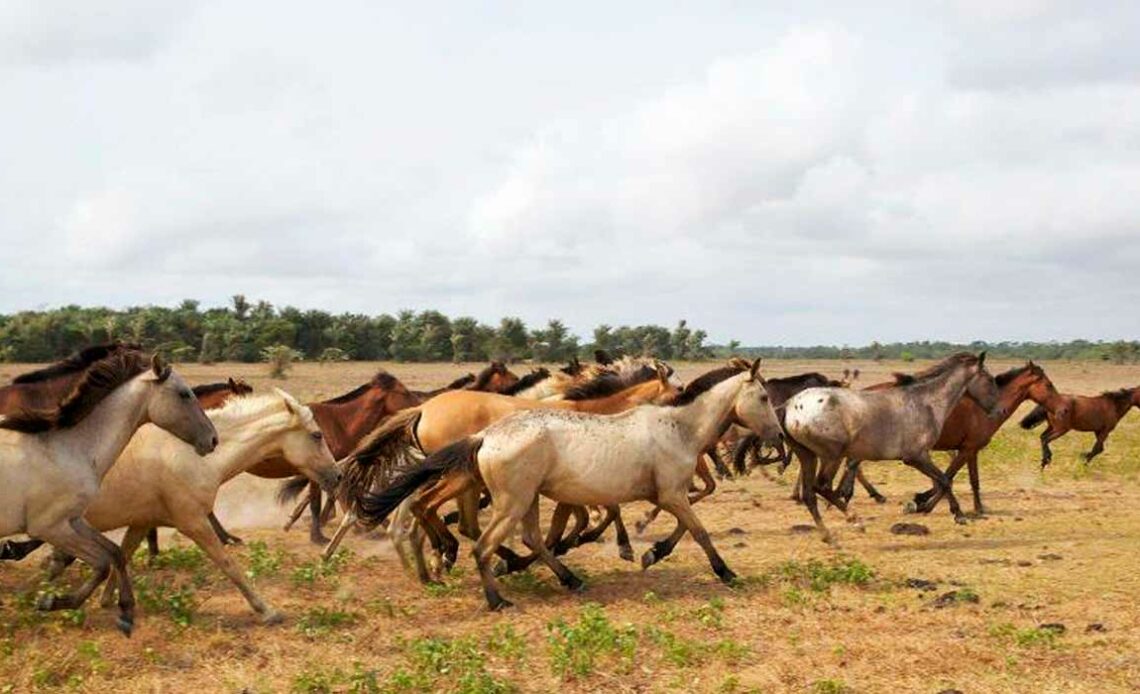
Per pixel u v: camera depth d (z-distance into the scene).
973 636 8.45
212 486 9.05
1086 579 10.61
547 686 7.29
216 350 77.19
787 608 9.52
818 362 129.12
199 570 10.81
